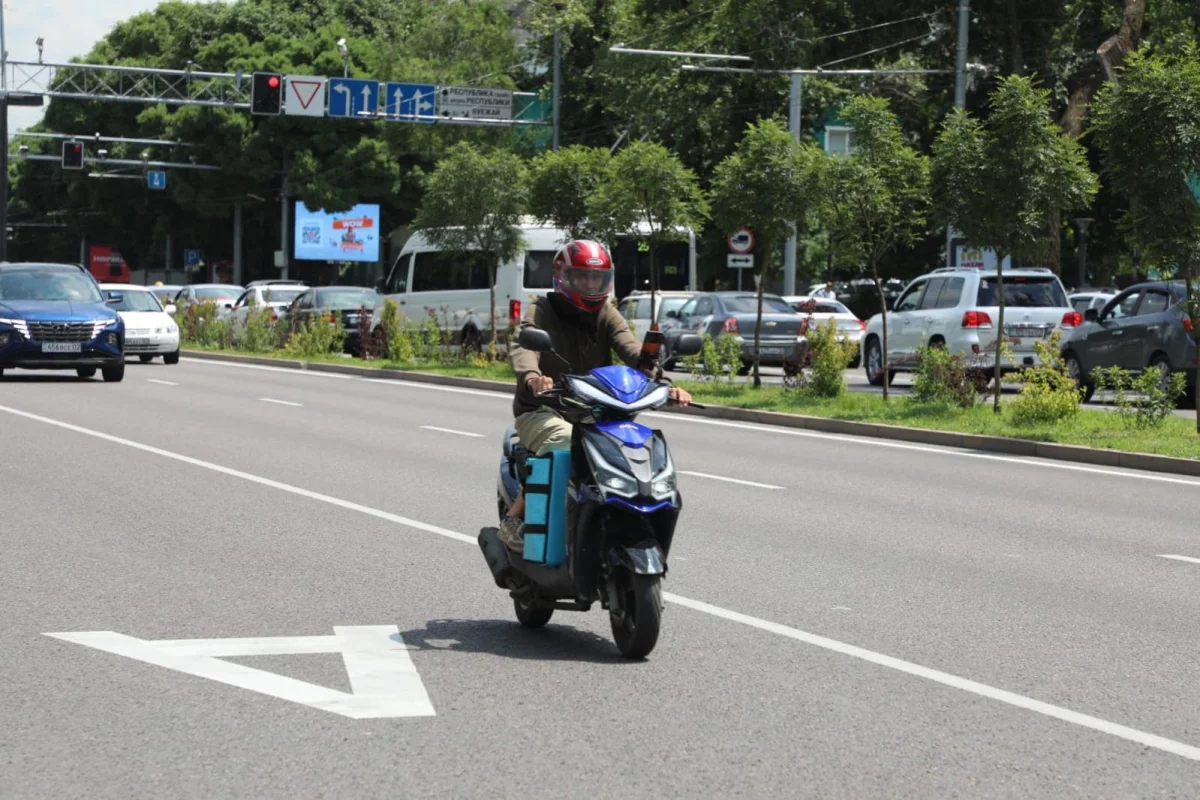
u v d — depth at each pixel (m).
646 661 14.19
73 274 55.59
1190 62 36.56
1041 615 16.62
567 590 14.66
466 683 13.20
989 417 40.62
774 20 83.81
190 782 10.28
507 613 16.45
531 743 11.30
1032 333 51.66
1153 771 10.84
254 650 14.31
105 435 35.12
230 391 50.94
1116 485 29.58
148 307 69.75
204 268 170.00
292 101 95.62
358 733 11.52
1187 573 19.52
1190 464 32.00
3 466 29.09
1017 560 20.33
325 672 13.50
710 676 13.58
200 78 141.38
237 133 139.00
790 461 33.03
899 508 25.48
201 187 141.50
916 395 44.22
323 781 10.32
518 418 15.09
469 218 62.38
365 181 139.00
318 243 140.62
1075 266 109.94
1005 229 41.78
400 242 156.75
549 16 115.81
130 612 16.03
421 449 33.19
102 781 10.29
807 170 49.69
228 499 24.94
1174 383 38.09
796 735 11.63
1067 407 38.97
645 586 13.83
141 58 154.25
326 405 45.81
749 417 44.28
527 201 63.28
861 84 97.44
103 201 154.88
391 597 17.09
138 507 23.89
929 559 20.28
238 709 12.19
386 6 157.50
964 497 27.17
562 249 15.16
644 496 13.81
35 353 51.72
